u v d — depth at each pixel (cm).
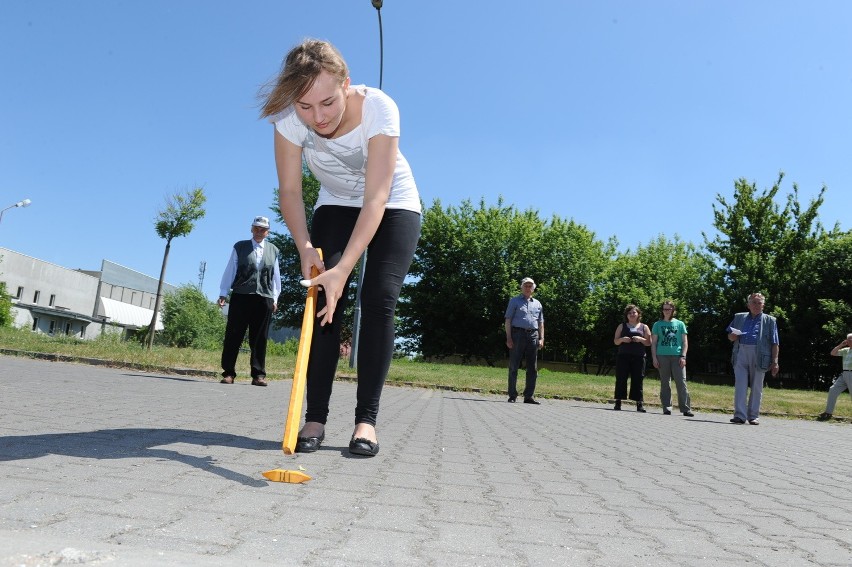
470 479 313
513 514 247
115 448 308
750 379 998
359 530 206
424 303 4525
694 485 354
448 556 187
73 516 194
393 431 505
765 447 621
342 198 358
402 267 352
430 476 311
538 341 1153
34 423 371
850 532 258
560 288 4431
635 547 213
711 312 4150
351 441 348
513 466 370
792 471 448
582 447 502
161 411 485
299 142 337
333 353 357
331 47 298
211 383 879
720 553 213
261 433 405
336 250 349
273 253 927
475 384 1384
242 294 905
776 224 4122
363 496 254
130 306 7200
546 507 265
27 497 211
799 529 258
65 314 5478
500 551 196
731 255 4109
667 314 1134
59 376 747
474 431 559
